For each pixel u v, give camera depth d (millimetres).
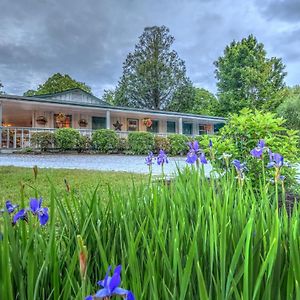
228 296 883
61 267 1170
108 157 14984
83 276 746
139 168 9773
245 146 4043
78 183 5805
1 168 8727
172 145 18594
